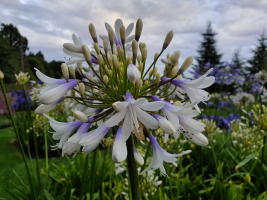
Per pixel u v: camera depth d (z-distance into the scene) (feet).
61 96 0.61
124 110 0.59
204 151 1.92
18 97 3.62
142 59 0.72
